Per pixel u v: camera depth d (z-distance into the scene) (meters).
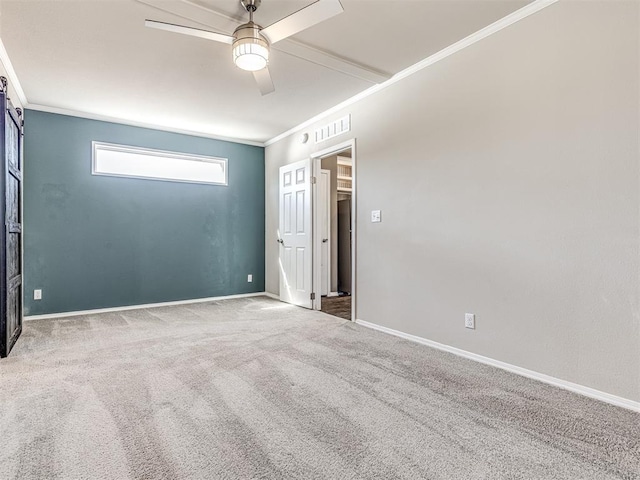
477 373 2.48
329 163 6.13
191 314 4.38
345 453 1.58
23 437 1.70
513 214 2.50
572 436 1.71
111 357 2.83
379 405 2.03
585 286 2.15
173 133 5.05
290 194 5.10
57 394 2.16
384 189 3.56
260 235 5.86
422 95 3.15
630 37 1.97
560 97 2.25
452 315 2.91
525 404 2.03
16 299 3.31
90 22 2.51
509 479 1.42
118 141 4.63
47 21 2.50
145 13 2.42
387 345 3.13
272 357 2.83
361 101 3.83
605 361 2.07
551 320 2.30
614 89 2.03
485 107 2.67
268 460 1.53
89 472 1.44
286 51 2.91
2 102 2.84
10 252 3.06
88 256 4.43
